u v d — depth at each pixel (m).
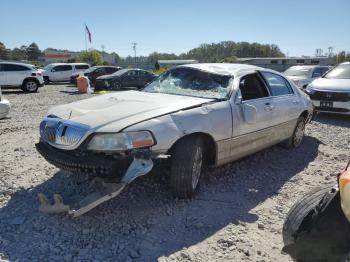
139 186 4.49
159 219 3.75
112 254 3.15
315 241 2.32
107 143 3.56
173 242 3.37
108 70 26.94
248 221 3.82
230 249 3.29
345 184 2.07
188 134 3.95
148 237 3.43
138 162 3.55
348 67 11.34
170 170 4.03
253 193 4.57
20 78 19.73
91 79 26.36
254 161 5.86
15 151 6.05
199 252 3.22
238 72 5.16
